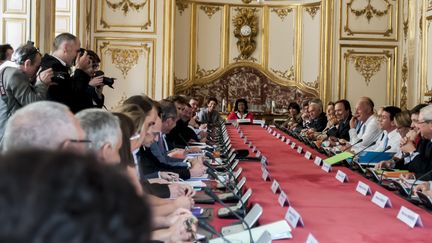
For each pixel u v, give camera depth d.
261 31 10.80
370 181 3.42
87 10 9.59
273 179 3.44
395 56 9.77
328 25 9.86
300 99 10.55
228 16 10.73
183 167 3.74
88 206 0.44
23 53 3.84
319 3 10.23
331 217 2.37
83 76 3.87
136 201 0.46
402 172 4.15
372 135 5.92
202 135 6.89
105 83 4.16
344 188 3.14
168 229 2.03
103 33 9.80
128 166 2.32
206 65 10.67
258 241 1.82
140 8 9.84
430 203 2.59
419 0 8.90
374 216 2.40
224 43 10.70
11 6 6.30
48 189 0.44
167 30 9.82
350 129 6.80
